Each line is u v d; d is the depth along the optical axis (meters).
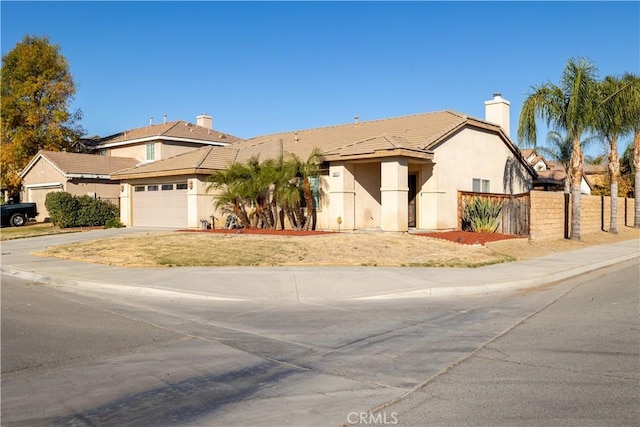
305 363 7.10
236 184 23.92
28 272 14.73
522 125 24.23
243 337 8.48
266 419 5.23
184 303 11.38
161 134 39.91
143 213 30.73
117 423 5.15
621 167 46.06
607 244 25.30
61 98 42.22
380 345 8.02
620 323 9.30
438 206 23.56
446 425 5.04
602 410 5.36
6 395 5.86
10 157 40.12
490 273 15.03
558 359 7.15
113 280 13.23
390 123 27.73
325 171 24.03
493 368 6.80
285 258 16.38
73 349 7.63
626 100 25.00
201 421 5.20
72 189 35.72
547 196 24.00
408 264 16.09
